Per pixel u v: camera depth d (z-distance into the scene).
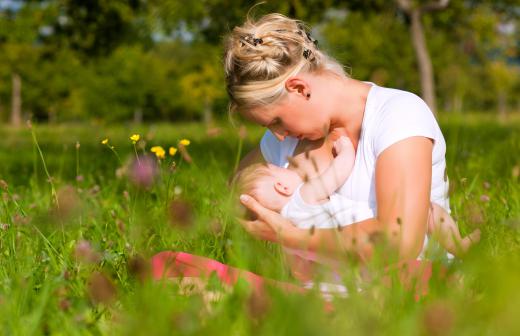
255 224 2.68
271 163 3.22
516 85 43.28
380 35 29.50
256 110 2.67
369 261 2.35
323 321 1.83
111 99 48.28
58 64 46.03
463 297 2.07
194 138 13.12
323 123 2.70
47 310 2.23
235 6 16.88
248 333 1.93
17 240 3.13
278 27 2.64
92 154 9.41
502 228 3.02
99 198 4.79
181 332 1.87
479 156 6.87
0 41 18.67
